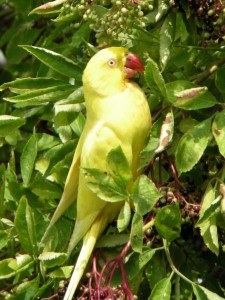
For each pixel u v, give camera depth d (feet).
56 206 25.82
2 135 26.17
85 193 23.72
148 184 22.43
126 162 22.40
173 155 24.52
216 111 23.62
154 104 24.99
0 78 34.19
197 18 24.23
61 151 25.73
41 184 25.68
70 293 22.86
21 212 24.30
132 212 24.16
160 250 24.21
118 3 23.41
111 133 23.56
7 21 36.76
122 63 24.50
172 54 24.58
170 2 24.25
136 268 23.02
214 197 22.67
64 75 26.68
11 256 25.62
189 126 23.71
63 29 29.76
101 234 24.13
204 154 24.44
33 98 25.25
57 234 25.09
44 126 29.01
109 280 22.57
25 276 24.75
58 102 25.14
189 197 23.26
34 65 31.45
